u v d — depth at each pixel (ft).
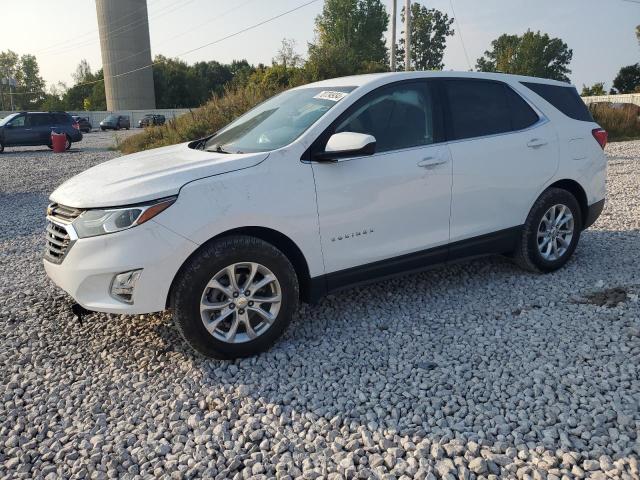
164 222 10.28
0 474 8.32
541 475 7.69
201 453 8.59
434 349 11.64
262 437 8.97
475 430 8.83
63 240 11.05
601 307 13.24
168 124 70.85
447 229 13.66
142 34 232.12
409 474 7.89
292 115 13.12
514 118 14.92
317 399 9.92
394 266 13.02
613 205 24.75
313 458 8.36
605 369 10.40
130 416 9.70
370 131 12.51
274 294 11.55
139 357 11.89
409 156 12.80
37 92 326.44
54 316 14.21
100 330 13.29
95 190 10.94
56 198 11.69
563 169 15.52
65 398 10.37
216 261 10.68
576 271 16.05
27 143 71.51
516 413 9.20
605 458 7.93
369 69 93.40
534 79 15.94
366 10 192.95
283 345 12.11
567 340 11.65
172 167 11.39
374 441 8.70
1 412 10.02
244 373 11.02
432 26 218.38
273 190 11.15
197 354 11.85
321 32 196.44
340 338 12.39
